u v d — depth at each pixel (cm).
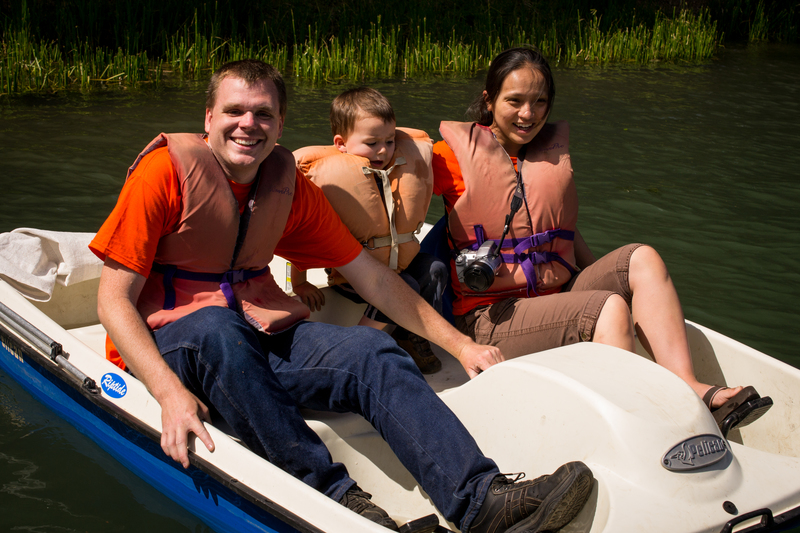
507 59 246
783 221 473
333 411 209
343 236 227
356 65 865
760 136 680
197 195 197
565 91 844
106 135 580
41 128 589
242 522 189
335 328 201
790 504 176
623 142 643
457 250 256
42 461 224
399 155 246
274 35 937
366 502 178
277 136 205
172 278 204
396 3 1061
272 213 209
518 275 246
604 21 1172
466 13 1110
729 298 368
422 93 797
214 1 920
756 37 1316
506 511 168
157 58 873
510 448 196
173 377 186
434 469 179
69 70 752
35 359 239
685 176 557
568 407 183
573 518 172
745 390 199
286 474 177
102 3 866
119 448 222
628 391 182
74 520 202
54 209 432
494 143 251
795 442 217
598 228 450
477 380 204
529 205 249
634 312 229
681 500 168
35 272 276
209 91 203
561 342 228
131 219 191
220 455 184
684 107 786
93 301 296
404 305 225
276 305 213
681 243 434
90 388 220
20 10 807
